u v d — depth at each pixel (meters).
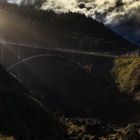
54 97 136.25
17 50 155.38
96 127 89.44
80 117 117.81
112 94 147.75
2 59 148.62
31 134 62.19
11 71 144.75
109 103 139.00
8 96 74.69
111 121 114.81
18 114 69.50
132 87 147.00
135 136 77.38
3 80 91.88
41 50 164.62
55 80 150.00
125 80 153.12
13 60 152.25
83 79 158.00
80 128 87.56
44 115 76.69
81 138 78.31
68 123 93.12
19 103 74.69
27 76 146.12
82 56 175.12
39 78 147.62
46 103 116.44
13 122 63.22
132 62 165.25
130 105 135.12
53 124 75.69
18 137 55.19
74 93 144.00
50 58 161.62
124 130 86.19
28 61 153.00
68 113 120.88
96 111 131.00
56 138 70.19
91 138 79.62
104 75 165.88
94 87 153.25
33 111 74.75
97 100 141.38
